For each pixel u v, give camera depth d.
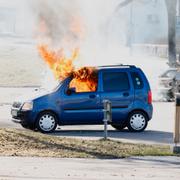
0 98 68.75
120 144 34.62
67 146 32.53
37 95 41.91
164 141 38.22
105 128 36.84
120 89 42.84
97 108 42.41
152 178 24.56
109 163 28.33
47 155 30.00
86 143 34.06
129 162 28.78
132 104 43.03
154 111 58.56
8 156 29.47
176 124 32.22
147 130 44.34
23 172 25.25
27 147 31.73
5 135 33.16
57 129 44.12
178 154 31.31
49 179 23.80
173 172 26.14
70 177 24.34
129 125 43.00
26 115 41.50
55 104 41.72
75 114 42.09
